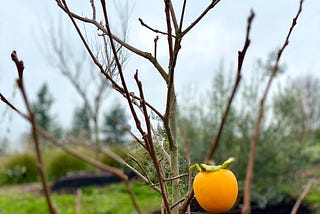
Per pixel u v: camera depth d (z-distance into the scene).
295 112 7.91
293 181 7.25
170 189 1.92
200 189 1.40
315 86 12.85
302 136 7.86
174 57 1.53
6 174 11.48
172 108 1.75
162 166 1.81
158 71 1.72
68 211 7.56
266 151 7.09
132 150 1.88
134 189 7.77
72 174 10.48
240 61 1.01
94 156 10.85
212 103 7.49
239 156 7.03
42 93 23.81
